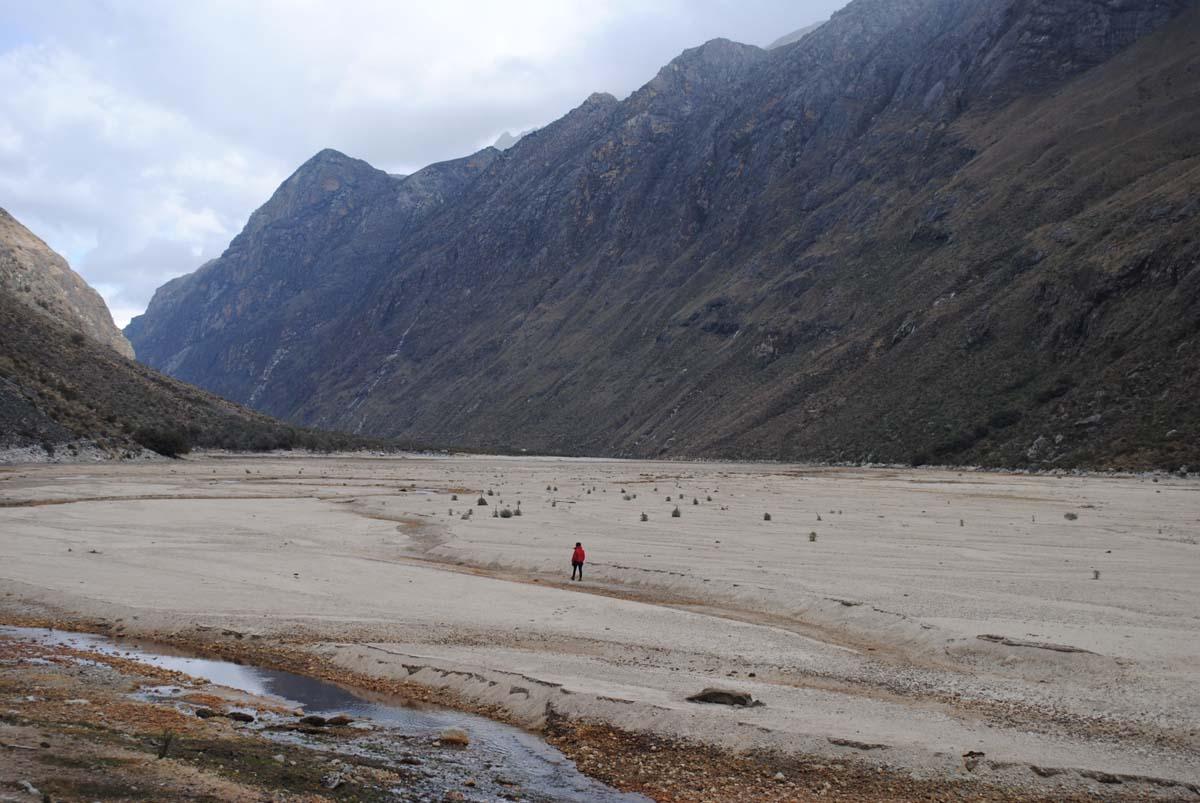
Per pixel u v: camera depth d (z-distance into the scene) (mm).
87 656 23781
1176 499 65375
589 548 41656
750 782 15898
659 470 138250
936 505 65562
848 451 144875
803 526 51312
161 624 27219
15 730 15992
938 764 16281
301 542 44750
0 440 94688
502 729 18844
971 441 123562
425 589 32125
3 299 143625
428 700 20781
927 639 24062
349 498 74438
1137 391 109562
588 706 19250
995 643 22891
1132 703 19031
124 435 115750
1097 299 130375
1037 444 111812
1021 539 44562
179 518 54031
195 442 139250
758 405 195125
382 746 17281
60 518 52062
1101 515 55875
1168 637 23312
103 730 16641
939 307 168250
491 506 66000
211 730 17500
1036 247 159875
